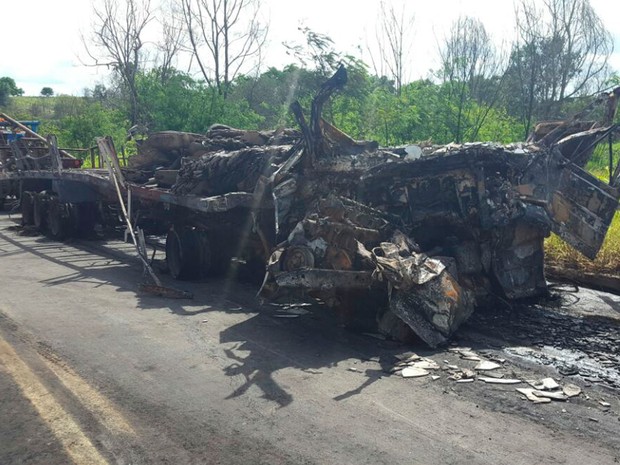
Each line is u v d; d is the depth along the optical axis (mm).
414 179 7309
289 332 6410
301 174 7754
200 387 4797
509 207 7090
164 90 24812
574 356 5629
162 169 10750
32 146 16656
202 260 9133
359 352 5742
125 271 9891
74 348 5730
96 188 12398
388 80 26734
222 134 11297
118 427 4055
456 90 20578
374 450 3732
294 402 4496
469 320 6812
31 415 4227
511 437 3918
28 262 10648
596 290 8328
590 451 3729
